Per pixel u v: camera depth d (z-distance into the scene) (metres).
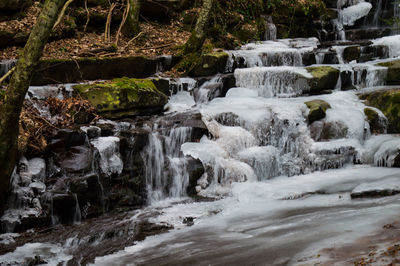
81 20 11.48
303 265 4.22
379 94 9.91
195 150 8.05
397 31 15.83
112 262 5.20
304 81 10.48
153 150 7.70
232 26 13.77
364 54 12.77
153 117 8.77
